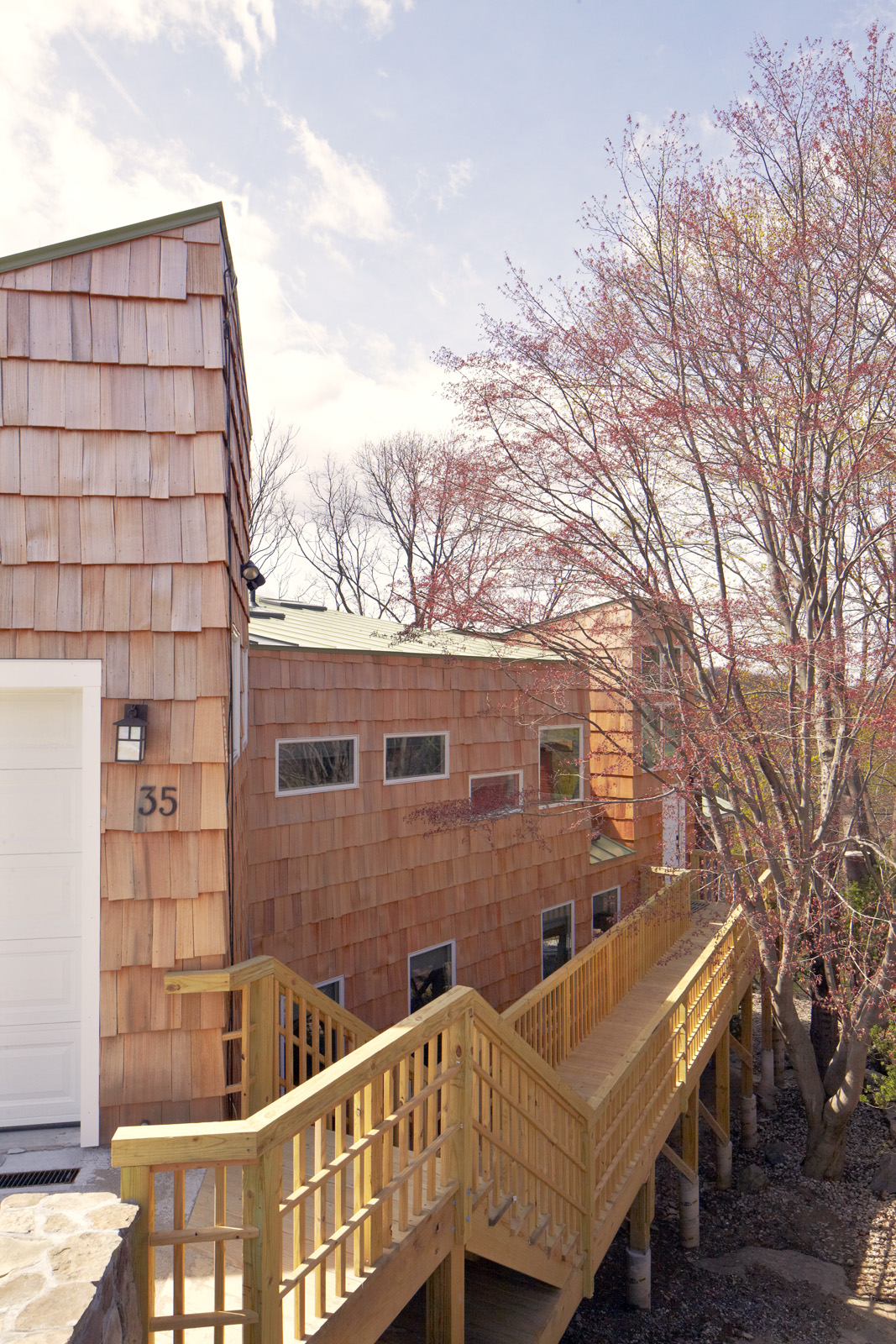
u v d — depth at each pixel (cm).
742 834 1024
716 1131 1121
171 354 460
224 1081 451
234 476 545
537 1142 477
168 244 463
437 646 1084
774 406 946
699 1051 931
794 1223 1043
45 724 472
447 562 1038
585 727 1298
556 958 1234
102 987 442
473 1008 393
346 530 3288
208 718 458
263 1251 255
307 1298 304
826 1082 1149
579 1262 530
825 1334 837
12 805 467
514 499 995
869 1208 1060
